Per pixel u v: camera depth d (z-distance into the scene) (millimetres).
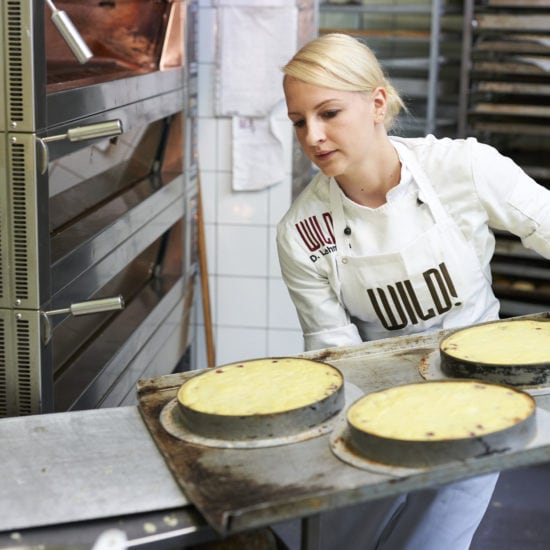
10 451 1883
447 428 1784
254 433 1847
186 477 1716
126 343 3141
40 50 2270
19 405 2418
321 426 1890
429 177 2480
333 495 1620
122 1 3801
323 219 2531
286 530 3500
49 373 2455
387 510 2486
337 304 2600
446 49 6465
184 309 4211
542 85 5027
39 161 2291
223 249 4523
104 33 3834
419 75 6438
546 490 3898
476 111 5195
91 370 2854
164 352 3832
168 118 3994
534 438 1790
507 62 5074
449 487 2373
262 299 4562
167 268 4188
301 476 1696
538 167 5402
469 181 2455
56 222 2773
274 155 4371
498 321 2455
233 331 4617
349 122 2246
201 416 1870
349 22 6719
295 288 2619
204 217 4492
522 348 2225
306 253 2553
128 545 1597
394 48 6660
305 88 2223
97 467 1814
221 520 1548
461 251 2504
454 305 2547
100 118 2750
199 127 4379
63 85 2580
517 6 4977
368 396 1986
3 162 2289
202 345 4637
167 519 1664
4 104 2254
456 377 2131
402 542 2473
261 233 4484
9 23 2209
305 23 4410
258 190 4430
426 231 2471
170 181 3861
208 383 2096
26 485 1756
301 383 2053
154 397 2102
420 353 2314
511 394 1938
